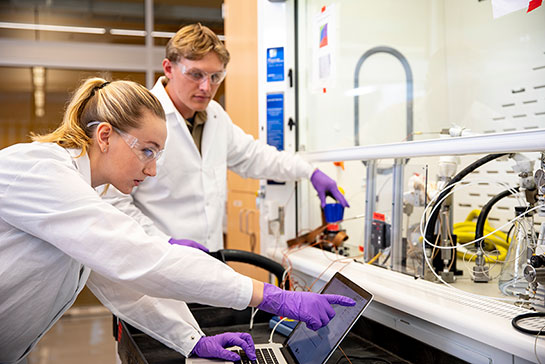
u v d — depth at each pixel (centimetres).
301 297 103
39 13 520
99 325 375
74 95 113
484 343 96
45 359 303
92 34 536
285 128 196
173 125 178
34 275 103
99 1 535
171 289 96
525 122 129
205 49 160
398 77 175
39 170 95
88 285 124
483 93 146
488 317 96
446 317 100
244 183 275
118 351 145
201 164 185
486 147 105
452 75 159
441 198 129
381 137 176
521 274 112
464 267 141
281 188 192
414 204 135
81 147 105
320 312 102
